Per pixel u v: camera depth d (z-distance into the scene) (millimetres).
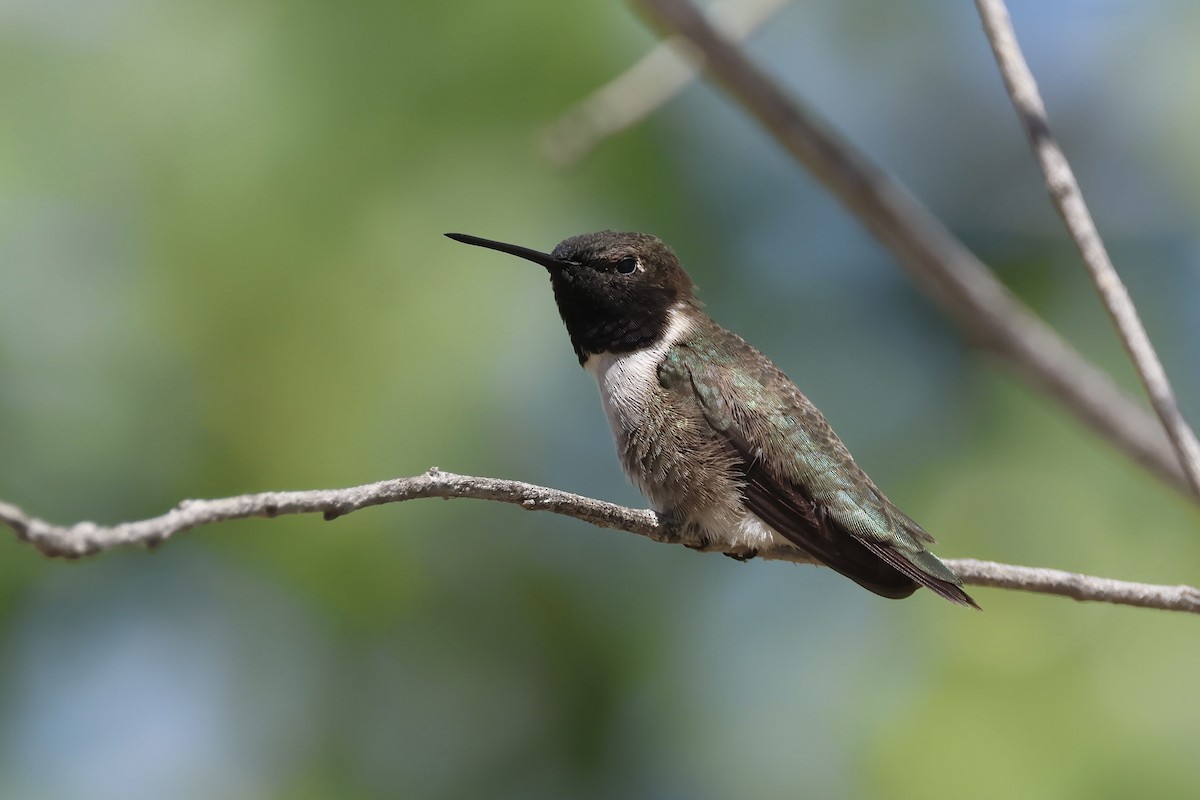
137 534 4742
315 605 10266
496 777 10430
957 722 9406
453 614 10500
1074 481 10445
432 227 10383
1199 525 10086
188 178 10281
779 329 11406
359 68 10625
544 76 10828
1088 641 9594
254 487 9992
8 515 4449
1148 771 9078
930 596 10133
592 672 10625
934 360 11406
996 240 12406
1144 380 7020
